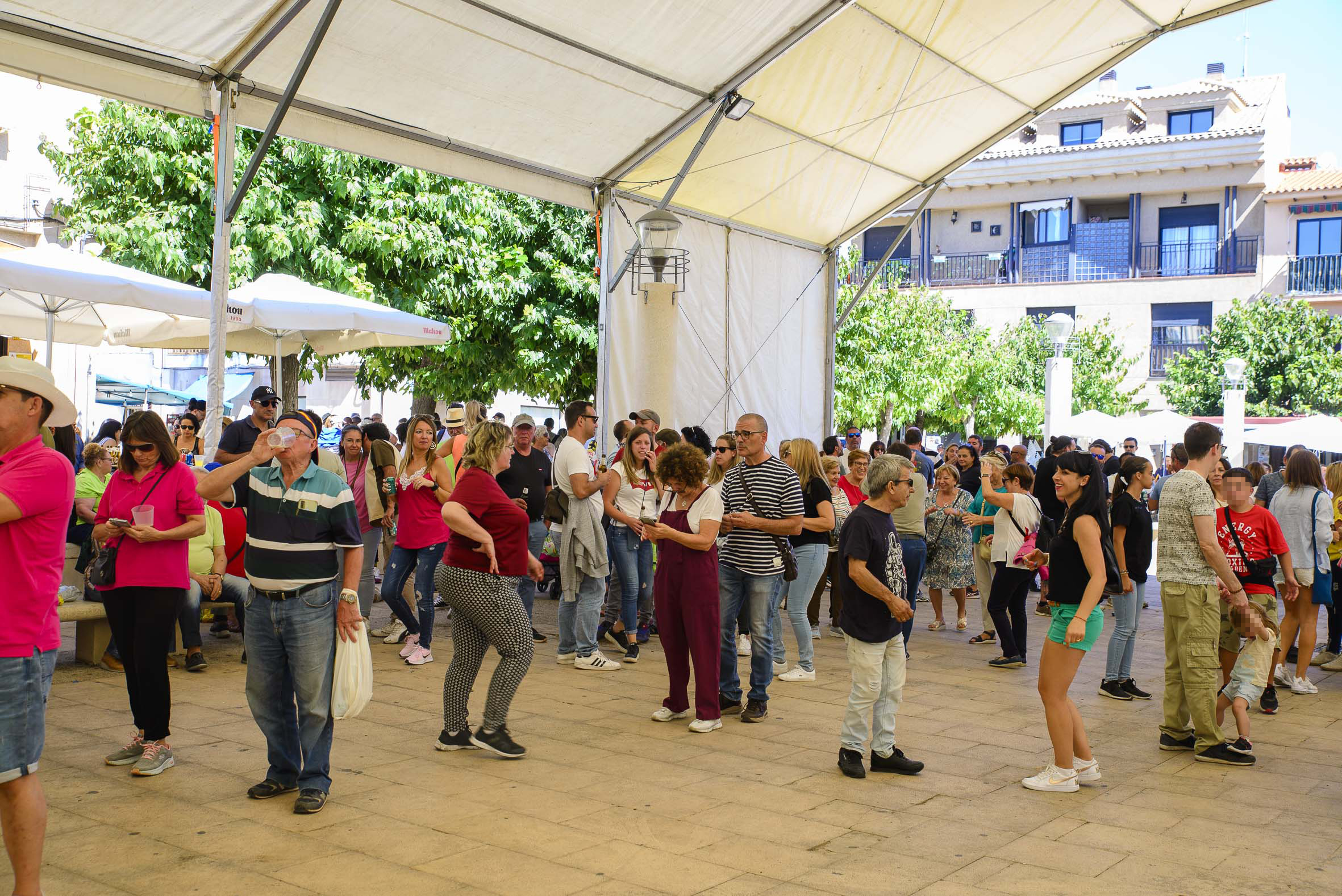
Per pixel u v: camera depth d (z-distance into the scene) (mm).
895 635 5664
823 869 4234
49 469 3473
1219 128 37562
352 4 8148
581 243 17172
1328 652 9656
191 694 6949
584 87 10000
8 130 24422
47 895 3762
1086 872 4293
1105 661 9773
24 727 3438
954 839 4668
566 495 8516
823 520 7953
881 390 23609
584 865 4203
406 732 6266
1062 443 13586
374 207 15805
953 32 11047
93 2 7395
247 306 10086
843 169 13445
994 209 39969
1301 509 8414
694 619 6527
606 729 6500
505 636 5719
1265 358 32094
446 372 17141
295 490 4762
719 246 13688
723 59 10094
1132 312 37750
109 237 15094
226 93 8570
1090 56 12188
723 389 13852
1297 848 4652
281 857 4207
